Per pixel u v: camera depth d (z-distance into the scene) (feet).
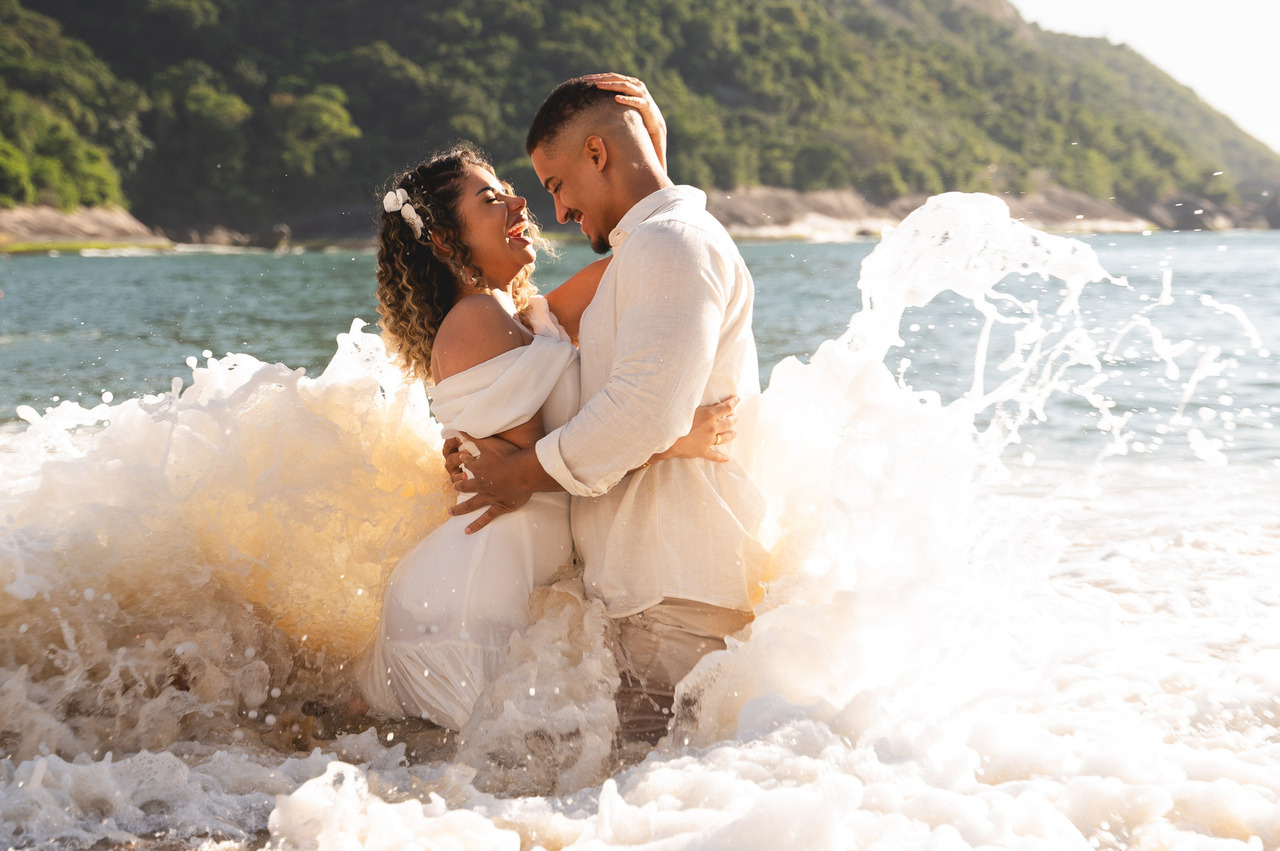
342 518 8.37
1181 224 470.39
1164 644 8.78
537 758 7.10
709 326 7.41
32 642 7.39
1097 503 14.37
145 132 343.87
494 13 423.64
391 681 8.07
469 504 8.13
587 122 8.37
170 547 7.93
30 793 6.12
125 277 109.60
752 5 499.92
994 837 5.32
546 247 9.21
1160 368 27.91
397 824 5.64
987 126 511.81
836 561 7.65
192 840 5.89
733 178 387.96
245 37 402.52
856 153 440.04
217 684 7.79
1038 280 64.75
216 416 8.34
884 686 6.97
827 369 8.12
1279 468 16.44
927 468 7.63
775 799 5.34
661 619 7.79
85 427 14.10
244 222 340.59
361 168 350.64
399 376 9.62
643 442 7.39
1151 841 5.41
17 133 293.84
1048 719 7.07
